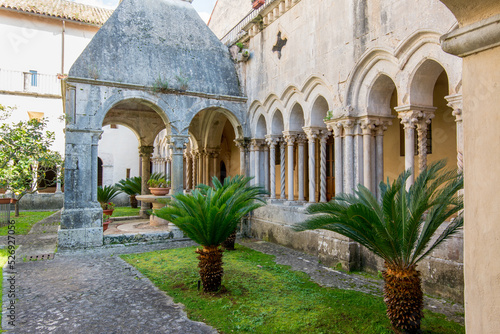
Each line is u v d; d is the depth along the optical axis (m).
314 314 6.24
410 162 8.09
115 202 26.91
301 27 11.69
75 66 11.88
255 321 5.96
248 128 15.08
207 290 7.44
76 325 5.88
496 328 2.33
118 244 12.22
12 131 12.50
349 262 9.15
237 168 22.50
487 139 2.44
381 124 9.48
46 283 8.18
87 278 8.58
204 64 14.60
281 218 12.76
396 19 8.16
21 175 12.35
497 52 2.40
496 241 2.36
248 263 9.97
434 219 5.39
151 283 8.16
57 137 24.33
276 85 13.05
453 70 6.92
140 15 13.66
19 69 24.47
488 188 2.42
